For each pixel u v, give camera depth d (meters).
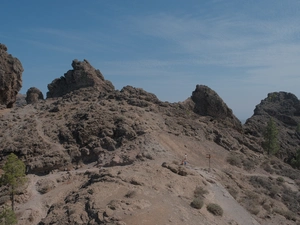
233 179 56.31
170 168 45.06
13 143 63.62
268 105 151.00
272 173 69.81
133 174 39.59
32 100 122.31
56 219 28.52
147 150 57.84
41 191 50.09
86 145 63.66
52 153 60.22
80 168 58.38
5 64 105.31
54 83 115.31
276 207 49.88
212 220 32.41
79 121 71.31
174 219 28.66
